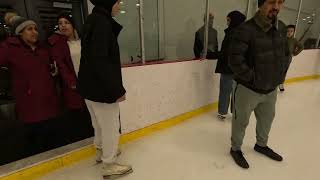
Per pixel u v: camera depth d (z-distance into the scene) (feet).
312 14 18.17
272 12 5.00
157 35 10.45
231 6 12.84
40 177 5.90
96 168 6.29
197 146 7.49
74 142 7.02
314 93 14.57
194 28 11.57
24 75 5.64
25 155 6.43
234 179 5.70
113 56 4.60
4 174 5.43
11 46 5.45
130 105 7.81
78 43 6.63
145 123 8.43
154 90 8.50
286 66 5.89
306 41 18.63
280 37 5.46
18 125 7.37
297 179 5.65
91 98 4.74
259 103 6.19
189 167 6.28
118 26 4.85
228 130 8.79
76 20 8.73
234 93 6.08
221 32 12.84
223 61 8.88
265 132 6.49
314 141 7.70
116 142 5.50
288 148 7.20
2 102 7.04
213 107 11.48
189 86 9.91
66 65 6.32
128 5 8.80
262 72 5.33
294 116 10.19
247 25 5.34
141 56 8.41
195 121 9.80
